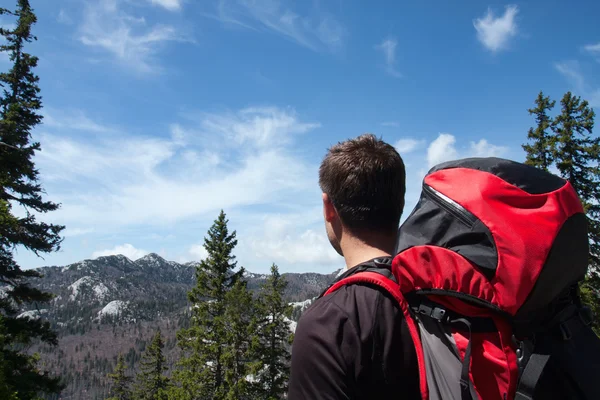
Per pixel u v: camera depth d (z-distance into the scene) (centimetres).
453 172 147
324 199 177
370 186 158
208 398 2344
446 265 124
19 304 1558
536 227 123
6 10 1759
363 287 137
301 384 127
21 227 1434
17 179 1548
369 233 158
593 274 1576
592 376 119
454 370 119
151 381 4781
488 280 121
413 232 140
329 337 126
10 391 1109
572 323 128
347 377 122
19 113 1683
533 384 113
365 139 172
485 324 122
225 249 2719
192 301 2583
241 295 2445
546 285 119
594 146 1722
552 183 140
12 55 1762
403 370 122
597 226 1620
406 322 127
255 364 2325
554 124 1842
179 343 2472
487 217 126
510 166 144
